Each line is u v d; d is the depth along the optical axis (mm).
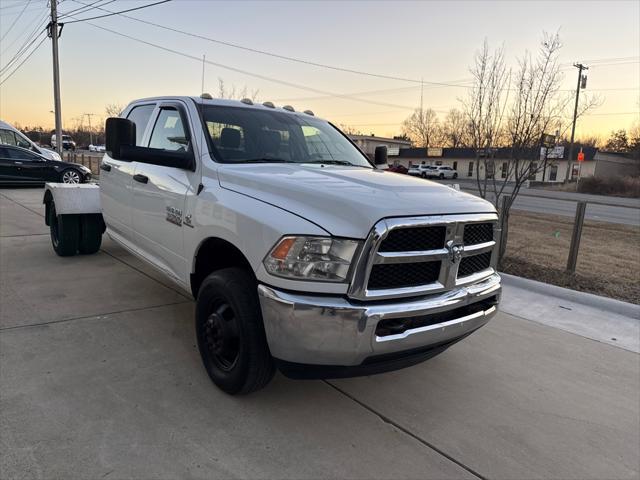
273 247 2684
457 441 2924
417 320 2797
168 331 4238
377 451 2770
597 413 3350
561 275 6852
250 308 2949
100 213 6695
